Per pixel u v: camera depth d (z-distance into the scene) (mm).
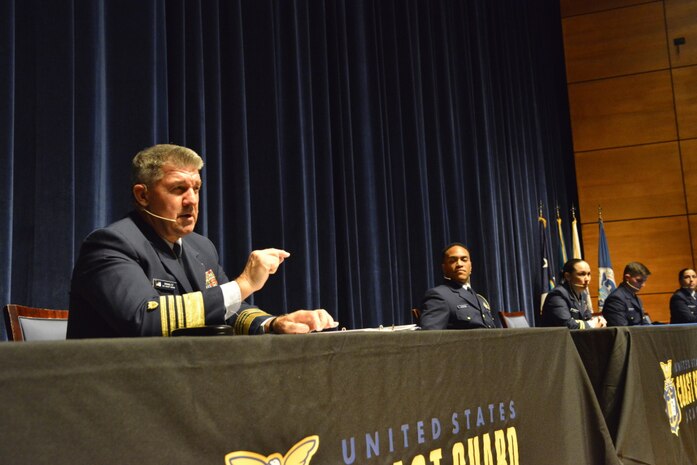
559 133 8039
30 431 518
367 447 898
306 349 811
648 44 7867
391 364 969
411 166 5219
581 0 8164
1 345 505
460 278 3695
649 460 1777
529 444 1350
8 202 2371
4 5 2441
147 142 2938
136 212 1540
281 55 4078
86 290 1322
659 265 7520
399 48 5344
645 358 1901
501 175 6477
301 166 3994
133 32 2980
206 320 1271
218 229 3381
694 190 7500
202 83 3367
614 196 7777
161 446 618
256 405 728
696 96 7621
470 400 1167
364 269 4582
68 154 2609
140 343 608
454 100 5980
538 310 6867
